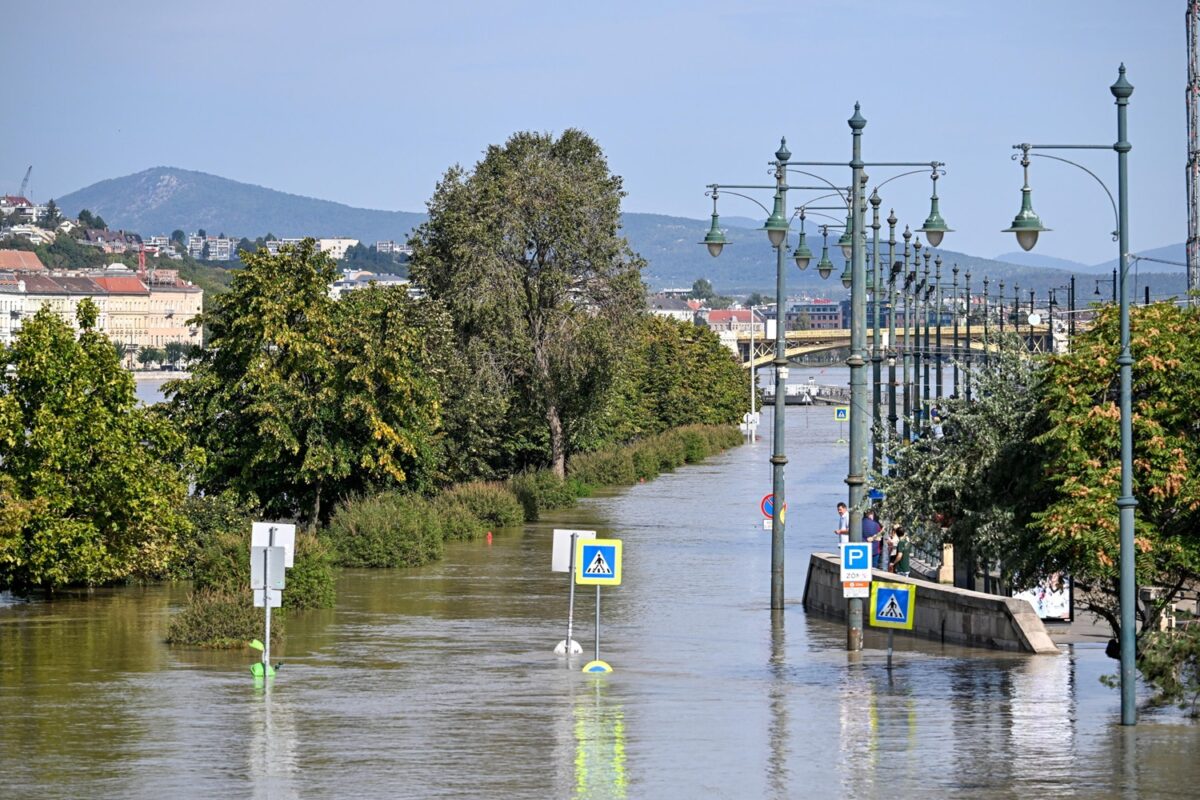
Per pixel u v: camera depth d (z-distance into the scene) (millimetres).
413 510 161750
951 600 102562
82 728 69562
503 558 165000
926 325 176750
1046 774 58375
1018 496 101000
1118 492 86188
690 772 59375
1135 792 55281
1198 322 91188
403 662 94062
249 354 168000
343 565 156125
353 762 61562
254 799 55031
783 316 120875
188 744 65500
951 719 71000
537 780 58031
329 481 176625
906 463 115625
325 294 172000
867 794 55375
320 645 102562
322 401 167500
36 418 131875
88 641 105000
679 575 147625
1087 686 81312
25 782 57906
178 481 143250
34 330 134375
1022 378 106562
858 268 104375
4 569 134875
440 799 54938
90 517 134750
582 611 121812
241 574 126125
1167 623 91188
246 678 86750
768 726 69562
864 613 113125
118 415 138000
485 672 89438
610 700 77938
